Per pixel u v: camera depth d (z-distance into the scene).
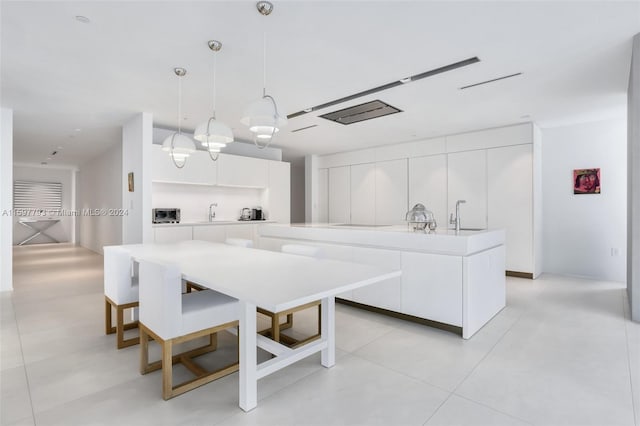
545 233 5.71
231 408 1.86
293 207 9.99
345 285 1.75
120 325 2.63
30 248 9.42
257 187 6.44
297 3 2.13
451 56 2.91
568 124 5.35
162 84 3.53
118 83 3.51
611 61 3.03
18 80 3.42
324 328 2.32
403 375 2.22
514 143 5.33
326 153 7.81
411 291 3.18
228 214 6.27
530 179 5.20
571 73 3.29
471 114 4.70
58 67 3.10
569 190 5.47
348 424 1.72
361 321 3.28
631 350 2.59
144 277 2.11
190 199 5.79
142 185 4.54
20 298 4.07
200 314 2.04
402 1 2.12
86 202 9.57
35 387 2.06
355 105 4.25
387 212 6.81
